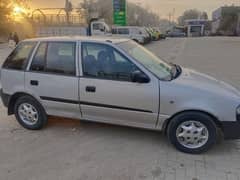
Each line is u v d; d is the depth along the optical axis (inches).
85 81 158.7
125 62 152.9
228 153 148.8
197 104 140.3
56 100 169.6
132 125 157.4
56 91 167.6
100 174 132.1
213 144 147.4
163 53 676.7
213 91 140.9
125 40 173.8
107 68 155.9
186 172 132.3
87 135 173.5
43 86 170.7
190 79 152.6
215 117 139.9
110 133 175.3
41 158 147.6
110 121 161.6
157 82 145.4
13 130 183.8
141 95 147.8
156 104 146.6
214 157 145.1
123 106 153.2
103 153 151.3
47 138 171.2
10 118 205.3
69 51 164.7
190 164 139.1
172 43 1038.4
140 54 165.5
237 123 138.8
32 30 1275.8
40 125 180.5
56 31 1186.0
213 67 439.5
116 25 1141.1
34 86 173.8
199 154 147.6
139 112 151.1
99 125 187.8
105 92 154.8
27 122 183.8
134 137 169.2
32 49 175.6
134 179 127.6
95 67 158.4
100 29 1042.1
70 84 162.7
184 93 141.9
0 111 221.5
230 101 138.0
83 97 161.0
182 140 148.6
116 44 158.4
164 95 144.2
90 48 161.0
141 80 146.4
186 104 141.9
